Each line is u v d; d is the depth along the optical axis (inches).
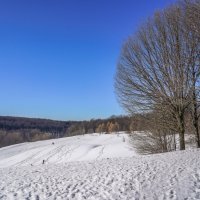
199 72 1075.3
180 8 1074.1
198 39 1026.7
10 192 585.9
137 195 525.7
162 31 1106.7
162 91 1115.3
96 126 7401.6
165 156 896.3
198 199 486.9
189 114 1174.3
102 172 718.5
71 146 3737.7
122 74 1195.9
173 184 570.9
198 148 1061.8
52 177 706.2
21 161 3164.4
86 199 520.7
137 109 1190.3
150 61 1126.4
